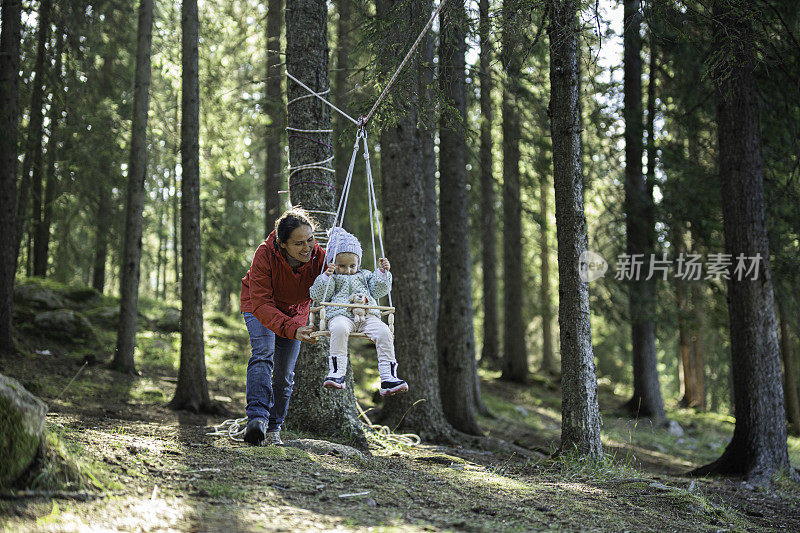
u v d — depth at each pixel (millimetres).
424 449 7406
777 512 6133
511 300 19641
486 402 15336
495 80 11578
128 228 11969
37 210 15406
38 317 12750
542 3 6422
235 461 4004
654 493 5121
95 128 13266
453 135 11719
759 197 9039
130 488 3146
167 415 9203
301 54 7457
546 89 12594
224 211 21188
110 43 14477
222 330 17641
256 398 4785
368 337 4523
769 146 10523
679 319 16047
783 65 8680
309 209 7184
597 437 6562
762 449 8695
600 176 15672
